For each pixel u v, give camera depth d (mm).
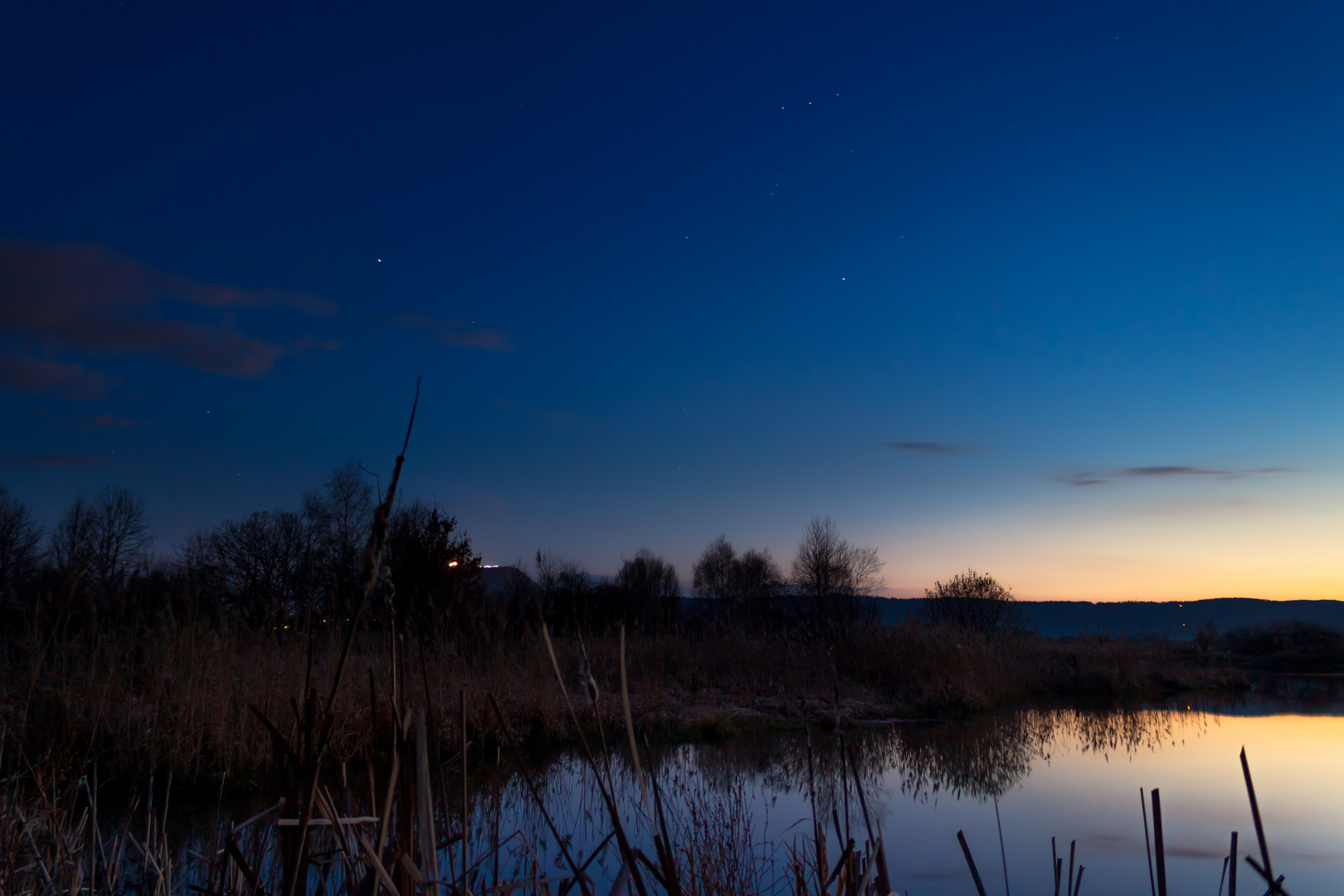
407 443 1135
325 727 1395
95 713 8039
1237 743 13094
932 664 17094
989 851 7340
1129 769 11070
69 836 3736
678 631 18703
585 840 5930
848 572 34000
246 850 2615
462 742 1688
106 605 8773
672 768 9820
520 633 12086
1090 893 6363
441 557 13594
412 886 1530
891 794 9438
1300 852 7414
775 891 4141
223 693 8445
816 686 15773
